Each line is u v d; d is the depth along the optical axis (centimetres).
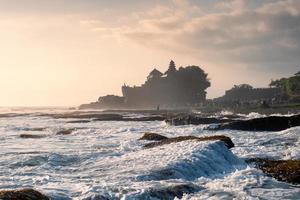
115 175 1597
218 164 1838
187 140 2450
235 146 2666
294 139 2975
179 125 5450
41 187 1333
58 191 1252
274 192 1377
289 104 9406
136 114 10206
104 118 8094
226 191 1366
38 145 3016
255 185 1477
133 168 1714
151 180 1499
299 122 3991
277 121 4069
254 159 2055
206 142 2108
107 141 3303
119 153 2358
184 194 1298
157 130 4509
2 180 1495
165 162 1758
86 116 9631
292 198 1301
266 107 9056
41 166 1894
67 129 5044
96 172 1705
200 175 1666
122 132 4338
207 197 1273
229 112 9012
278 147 2584
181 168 1656
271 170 1738
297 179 1588
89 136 3894
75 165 1941
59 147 2841
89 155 2277
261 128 4066
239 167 1912
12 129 5316
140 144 2912
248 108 9312
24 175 1661
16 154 2312
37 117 10194
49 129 5184
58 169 1825
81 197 1178
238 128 4159
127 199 1180
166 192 1276
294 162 1792
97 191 1248
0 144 3119
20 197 1048
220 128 4225
